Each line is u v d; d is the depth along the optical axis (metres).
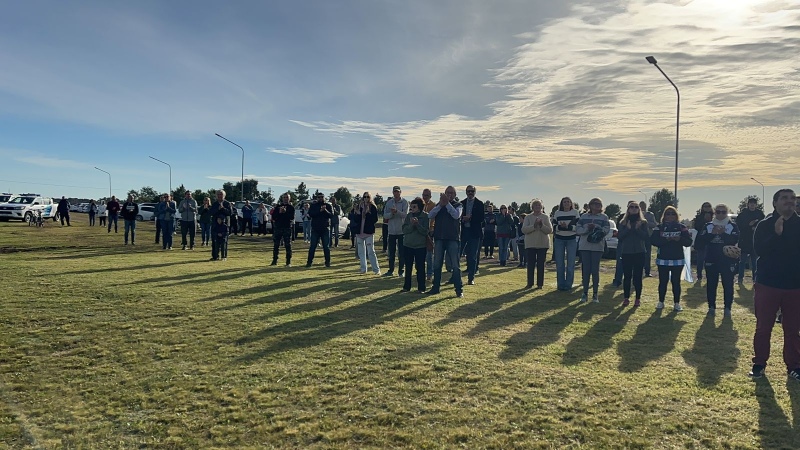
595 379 4.92
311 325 6.76
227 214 14.66
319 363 5.24
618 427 3.89
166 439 3.67
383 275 12.23
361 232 12.49
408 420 3.98
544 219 10.95
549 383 4.79
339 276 11.71
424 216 9.73
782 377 5.11
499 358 5.54
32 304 7.64
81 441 3.64
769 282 5.10
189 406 4.21
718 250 8.47
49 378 4.80
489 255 19.89
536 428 3.86
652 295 10.75
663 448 3.58
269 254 17.28
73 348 5.66
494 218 19.03
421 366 5.19
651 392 4.60
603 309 8.81
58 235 23.67
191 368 5.07
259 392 4.50
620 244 9.30
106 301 7.97
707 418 4.07
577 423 3.95
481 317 7.68
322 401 4.32
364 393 4.49
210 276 11.00
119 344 5.80
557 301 9.47
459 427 3.87
